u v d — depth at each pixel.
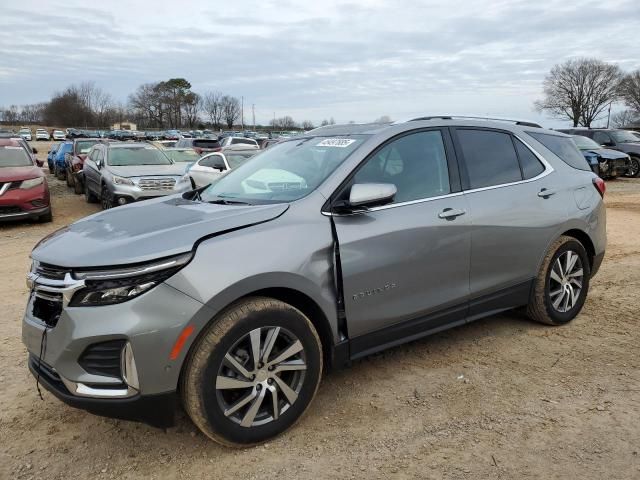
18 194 10.59
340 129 4.13
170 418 2.84
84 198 16.16
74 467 2.92
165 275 2.72
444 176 3.95
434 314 3.81
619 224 10.09
